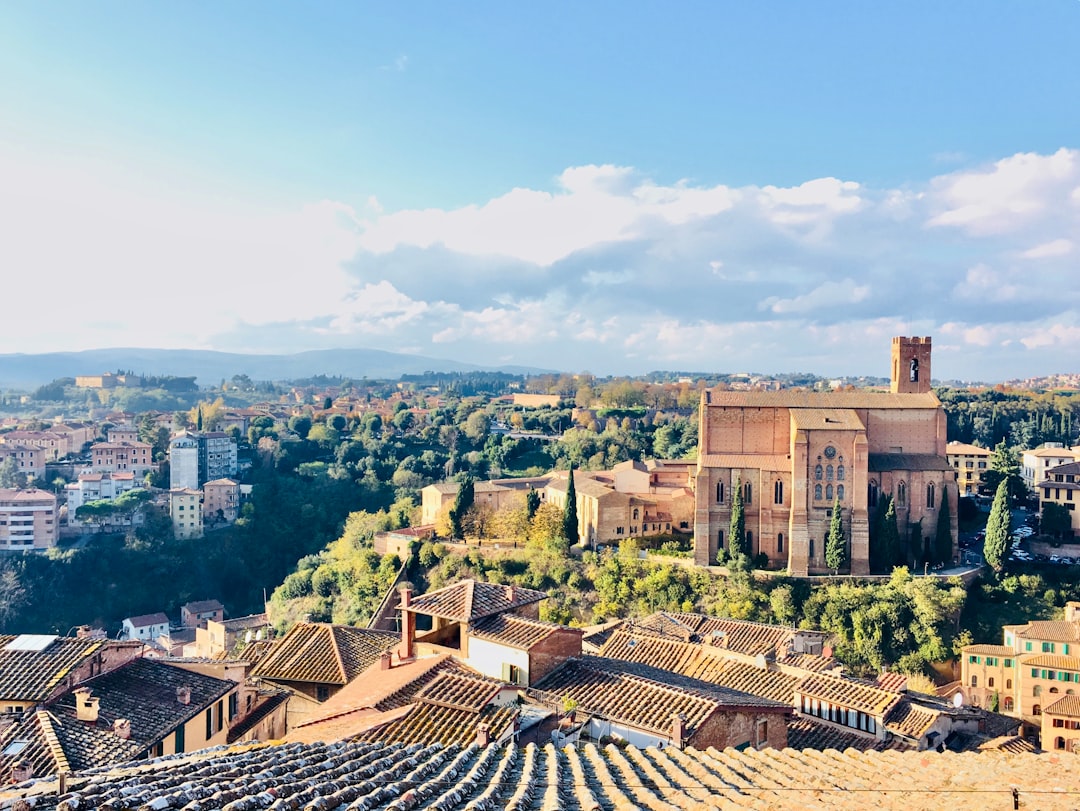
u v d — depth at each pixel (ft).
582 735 128.47
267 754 83.61
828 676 203.62
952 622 425.69
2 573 638.94
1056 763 85.81
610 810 69.26
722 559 475.72
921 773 84.43
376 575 533.96
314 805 63.52
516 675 151.02
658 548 512.22
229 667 180.04
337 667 186.91
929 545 484.74
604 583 473.26
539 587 489.26
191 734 156.56
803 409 484.33
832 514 460.55
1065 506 537.24
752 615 445.37
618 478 569.23
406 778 75.82
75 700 150.10
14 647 166.81
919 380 521.24
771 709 141.38
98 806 59.31
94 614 652.07
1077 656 360.89
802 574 460.96
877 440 495.00
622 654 211.20
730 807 70.85
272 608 579.89
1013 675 377.30
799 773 85.81
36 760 131.03
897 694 202.08
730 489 480.23
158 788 65.05
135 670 170.60
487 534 542.16
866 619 424.46
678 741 126.21
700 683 161.17
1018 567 474.08
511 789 74.84
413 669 146.51
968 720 224.33
